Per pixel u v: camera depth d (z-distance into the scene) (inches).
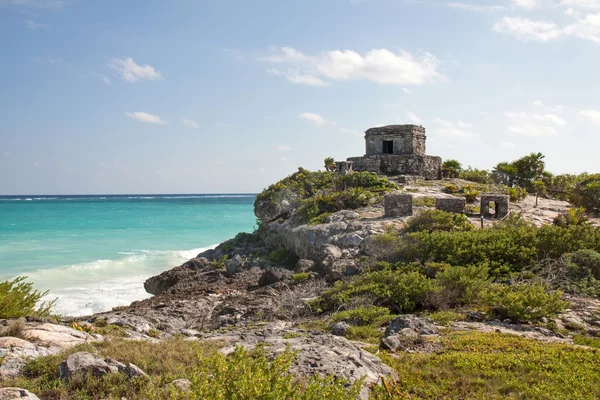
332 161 1876.2
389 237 907.4
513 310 542.6
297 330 546.0
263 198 1708.9
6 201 7859.3
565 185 1876.2
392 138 1924.2
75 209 4857.3
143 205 6176.2
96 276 1346.0
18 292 540.1
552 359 378.6
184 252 1760.6
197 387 225.8
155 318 690.2
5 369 318.7
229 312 741.3
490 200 1221.7
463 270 681.6
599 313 570.6
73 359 318.0
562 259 749.9
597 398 309.6
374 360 369.7
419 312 634.8
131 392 291.4
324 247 1022.4
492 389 329.1
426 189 1601.9
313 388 237.8
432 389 333.1
